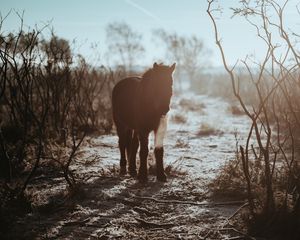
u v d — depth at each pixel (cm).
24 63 604
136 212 468
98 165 693
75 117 996
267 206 396
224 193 521
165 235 403
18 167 605
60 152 724
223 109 2016
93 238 395
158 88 554
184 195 530
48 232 404
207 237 395
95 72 1063
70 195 507
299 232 376
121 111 656
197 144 920
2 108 885
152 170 645
